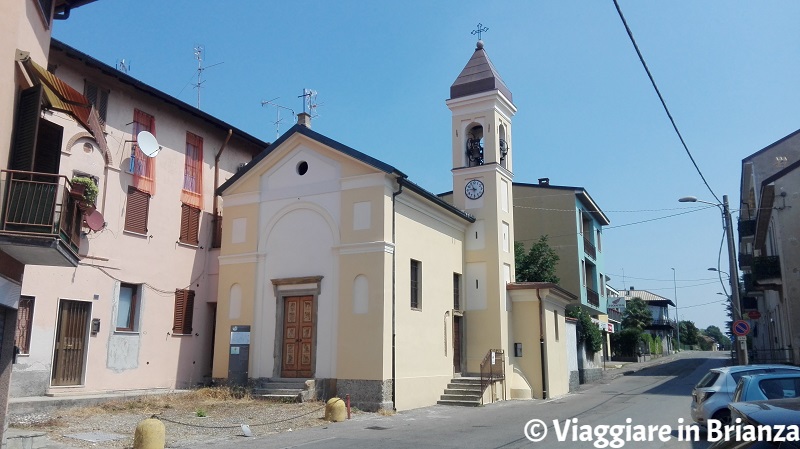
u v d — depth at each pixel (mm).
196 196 22469
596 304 41281
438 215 23125
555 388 25406
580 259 36625
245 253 21156
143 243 20000
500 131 27141
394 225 19766
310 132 20609
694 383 29094
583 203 40219
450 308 23312
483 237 25344
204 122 22781
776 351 30766
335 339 19078
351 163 20062
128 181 19594
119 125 19422
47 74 10836
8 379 11078
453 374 22875
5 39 9969
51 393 16469
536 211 37781
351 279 19234
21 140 10625
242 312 20734
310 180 20719
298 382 19125
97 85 18688
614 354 58906
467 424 15617
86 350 17750
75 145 17781
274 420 15320
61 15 12789
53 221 10203
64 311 17297
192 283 21953
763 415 4965
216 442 12586
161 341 20406
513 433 13883
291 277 20188
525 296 25375
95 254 18188
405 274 20172
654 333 82375
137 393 18328
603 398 23422
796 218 26406
